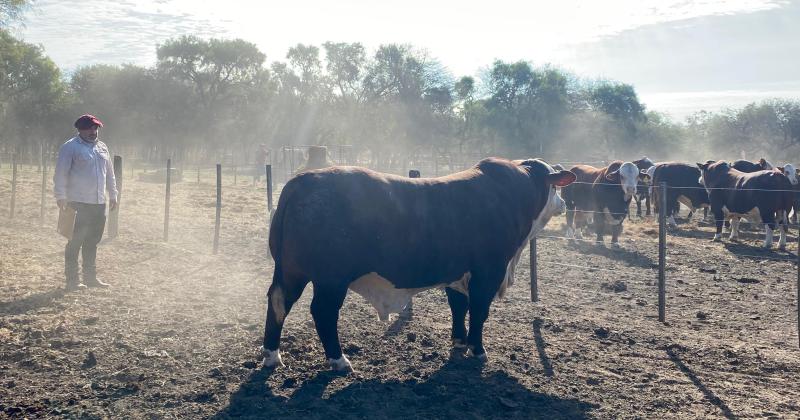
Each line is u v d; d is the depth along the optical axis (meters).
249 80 79.31
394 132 71.12
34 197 20.72
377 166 72.12
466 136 71.62
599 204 17.06
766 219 17.06
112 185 9.89
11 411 5.55
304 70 77.94
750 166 23.67
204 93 79.12
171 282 10.26
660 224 9.20
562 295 10.80
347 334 7.96
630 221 23.34
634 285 11.84
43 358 6.68
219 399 5.98
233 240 14.71
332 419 5.67
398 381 6.57
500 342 7.96
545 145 68.69
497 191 7.42
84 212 9.36
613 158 74.56
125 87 75.94
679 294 11.20
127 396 5.96
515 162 8.34
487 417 5.85
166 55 77.12
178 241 14.25
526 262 13.72
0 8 42.41
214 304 9.02
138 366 6.62
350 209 6.34
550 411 6.01
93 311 8.34
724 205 18.17
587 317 9.31
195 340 7.46
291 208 6.35
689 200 22.31
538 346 7.87
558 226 20.81
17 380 6.20
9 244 12.40
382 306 6.95
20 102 63.03
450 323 8.67
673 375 7.05
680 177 22.41
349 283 6.48
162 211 19.64
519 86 69.81
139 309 8.56
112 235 13.97
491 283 7.32
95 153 9.52
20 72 61.28
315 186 6.38
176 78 77.94
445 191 7.03
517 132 68.44
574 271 12.96
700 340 8.31
